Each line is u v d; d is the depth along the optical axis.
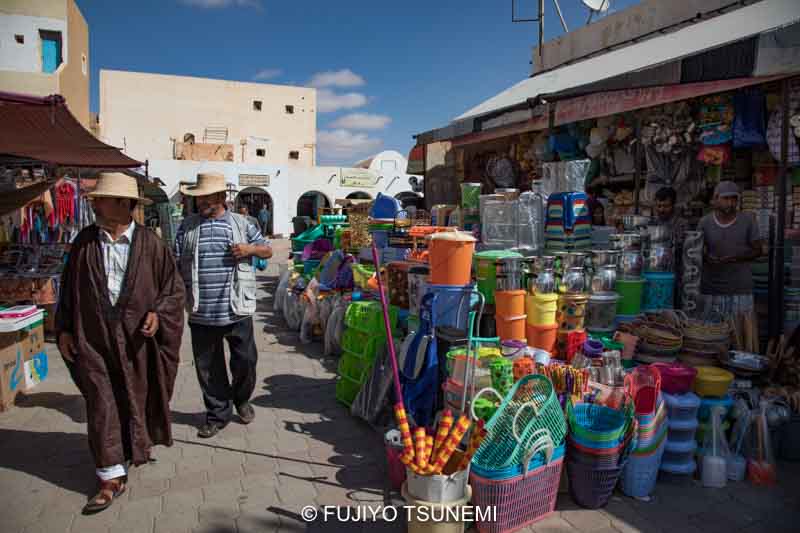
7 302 7.02
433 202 11.22
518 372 3.32
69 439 4.21
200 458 3.84
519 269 4.02
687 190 6.43
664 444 3.35
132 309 3.32
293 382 5.51
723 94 5.60
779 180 4.98
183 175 29.41
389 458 3.38
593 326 4.29
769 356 4.16
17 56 16.50
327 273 7.23
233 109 45.06
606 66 7.78
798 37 4.13
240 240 4.16
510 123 7.75
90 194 3.23
